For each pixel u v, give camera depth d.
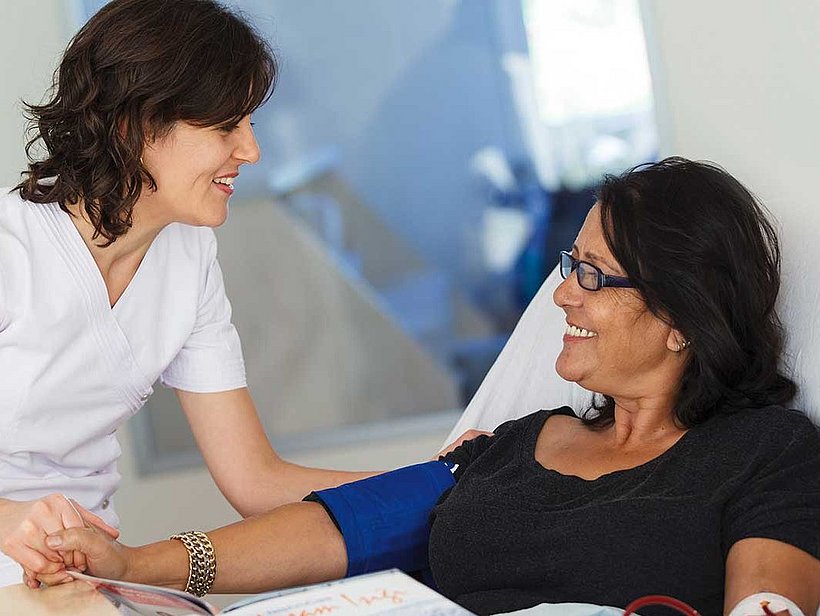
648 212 1.52
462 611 1.13
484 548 1.53
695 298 1.51
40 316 1.76
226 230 3.56
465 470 1.69
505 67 3.60
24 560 1.33
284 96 3.53
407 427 3.67
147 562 1.47
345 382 3.64
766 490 1.40
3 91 3.27
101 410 1.88
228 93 1.68
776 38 1.79
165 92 1.65
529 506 1.53
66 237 1.78
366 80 3.55
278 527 1.62
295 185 3.57
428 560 1.66
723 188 1.54
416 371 3.67
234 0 3.46
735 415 1.52
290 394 3.62
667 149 3.46
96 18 1.69
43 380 1.78
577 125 3.63
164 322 1.91
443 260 3.64
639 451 1.56
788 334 1.63
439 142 3.60
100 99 1.68
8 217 1.77
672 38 2.03
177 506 3.55
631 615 1.32
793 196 1.78
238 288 3.58
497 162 3.62
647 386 1.56
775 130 1.81
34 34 3.29
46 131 1.73
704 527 1.41
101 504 1.95
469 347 3.68
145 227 1.80
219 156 1.72
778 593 1.27
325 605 1.16
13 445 1.79
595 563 1.44
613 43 3.61
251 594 1.60
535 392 1.95
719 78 1.93
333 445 3.64
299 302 3.60
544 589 1.48
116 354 1.84
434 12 3.56
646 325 1.54
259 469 1.97
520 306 3.67
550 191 3.64
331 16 3.52
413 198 3.61
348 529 1.64
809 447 1.45
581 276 1.56
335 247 3.61
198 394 1.98
